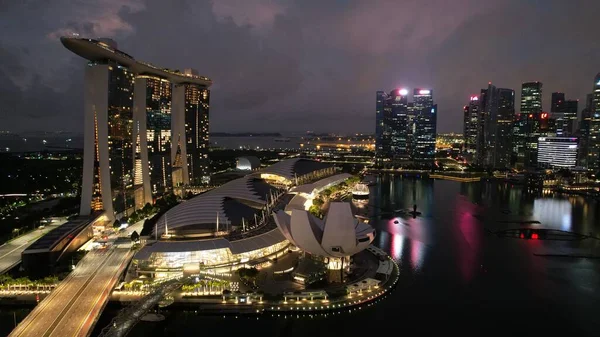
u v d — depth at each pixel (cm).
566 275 16775
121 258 16775
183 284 13550
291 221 14325
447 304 13862
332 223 13812
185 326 12188
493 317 13000
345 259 15800
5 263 16450
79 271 15175
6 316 12600
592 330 12238
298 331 12012
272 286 14475
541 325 12512
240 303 13262
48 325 10925
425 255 19138
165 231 17350
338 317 12862
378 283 15000
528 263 18238
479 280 16038
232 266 15762
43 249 15838
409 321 12669
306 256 16812
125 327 10588
